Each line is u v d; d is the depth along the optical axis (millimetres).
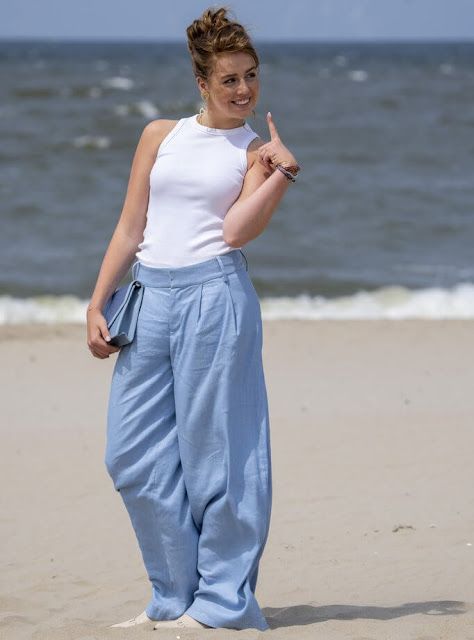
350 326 21312
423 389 15984
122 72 141625
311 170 48469
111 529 10469
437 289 26781
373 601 7977
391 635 6746
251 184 6660
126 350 6789
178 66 171625
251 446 6699
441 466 11922
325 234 34750
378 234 35031
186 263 6672
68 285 27375
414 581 8406
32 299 24781
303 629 6867
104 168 48281
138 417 6734
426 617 7199
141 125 68438
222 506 6609
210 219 6684
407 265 30438
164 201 6738
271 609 7844
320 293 26734
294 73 149000
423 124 70125
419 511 10359
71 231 34719
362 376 16938
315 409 14797
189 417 6648
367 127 67625
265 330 20812
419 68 175625
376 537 9633
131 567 9406
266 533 6762
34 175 45438
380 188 43781
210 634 6559
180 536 6754
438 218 37938
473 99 94000
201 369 6633
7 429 14156
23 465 12586
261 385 6781
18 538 10242
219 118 6715
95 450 13211
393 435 13344
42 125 65438
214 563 6746
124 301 6789
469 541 9359
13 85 100688
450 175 48156
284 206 39250
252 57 6602
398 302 24750
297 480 11586
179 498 6754
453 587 8203
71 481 11992
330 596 8188
